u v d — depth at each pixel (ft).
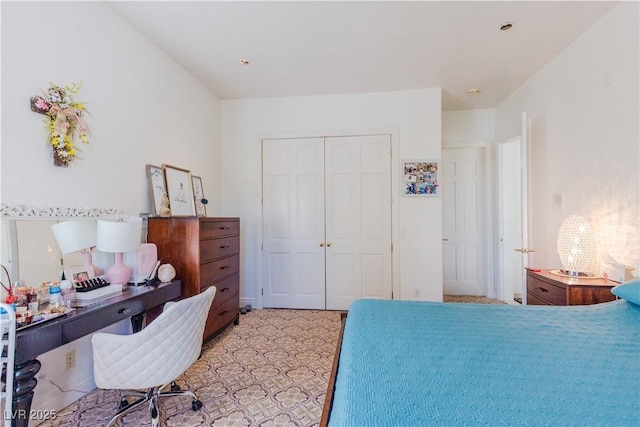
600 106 7.66
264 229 13.26
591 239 7.59
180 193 9.97
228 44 8.89
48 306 5.22
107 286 6.30
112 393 6.78
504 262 13.69
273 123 13.12
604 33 7.52
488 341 4.34
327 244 12.91
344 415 2.79
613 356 3.88
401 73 10.73
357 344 4.27
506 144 13.66
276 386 7.09
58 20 6.02
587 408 2.88
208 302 6.07
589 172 8.04
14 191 5.26
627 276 6.70
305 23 7.88
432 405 2.92
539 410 2.85
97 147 6.92
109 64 7.26
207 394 6.76
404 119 12.29
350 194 12.75
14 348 4.00
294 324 11.14
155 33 8.32
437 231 12.13
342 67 10.32
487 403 2.95
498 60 9.76
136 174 8.17
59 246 5.90
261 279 13.25
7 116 5.16
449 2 7.07
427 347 4.16
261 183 13.24
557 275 7.90
